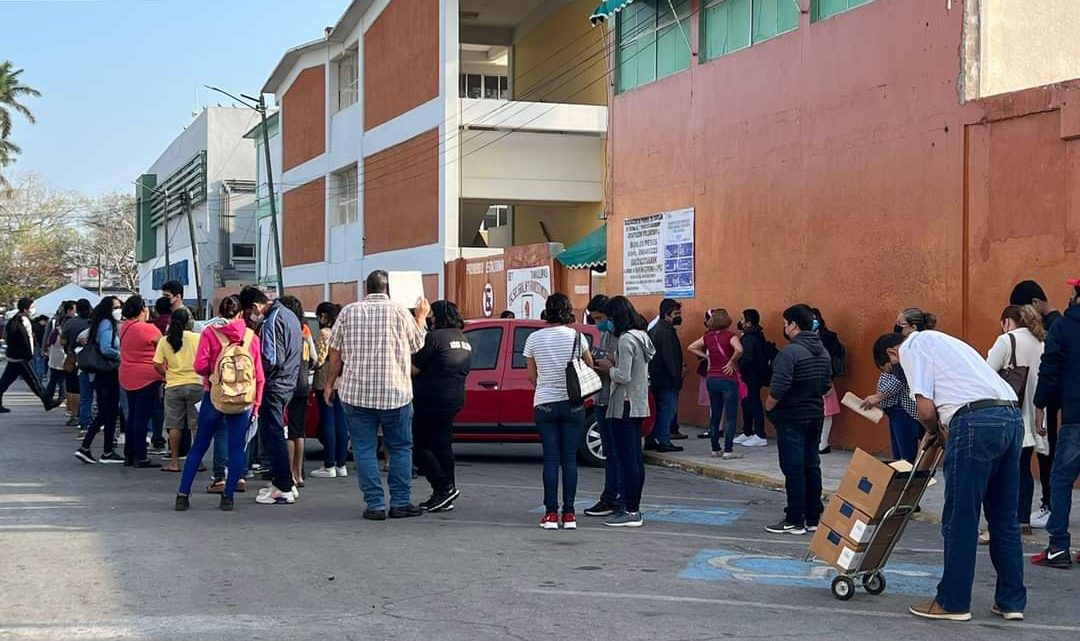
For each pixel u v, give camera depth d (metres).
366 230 37.50
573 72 32.84
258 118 63.97
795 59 16.77
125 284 98.69
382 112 35.72
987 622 6.76
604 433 10.34
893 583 7.80
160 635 6.15
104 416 14.23
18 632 6.19
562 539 9.28
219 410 10.36
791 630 6.45
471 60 40.81
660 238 20.59
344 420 13.09
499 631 6.31
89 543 8.80
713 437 15.04
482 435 14.27
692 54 19.61
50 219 94.38
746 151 17.97
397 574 7.80
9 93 67.69
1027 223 12.65
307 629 6.30
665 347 15.52
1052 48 13.82
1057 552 8.35
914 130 14.32
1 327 54.44
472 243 35.50
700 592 7.41
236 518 10.11
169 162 78.12
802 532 9.70
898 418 10.03
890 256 14.72
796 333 9.66
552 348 9.77
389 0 34.84
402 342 10.20
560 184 31.47
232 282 63.94
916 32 14.30
